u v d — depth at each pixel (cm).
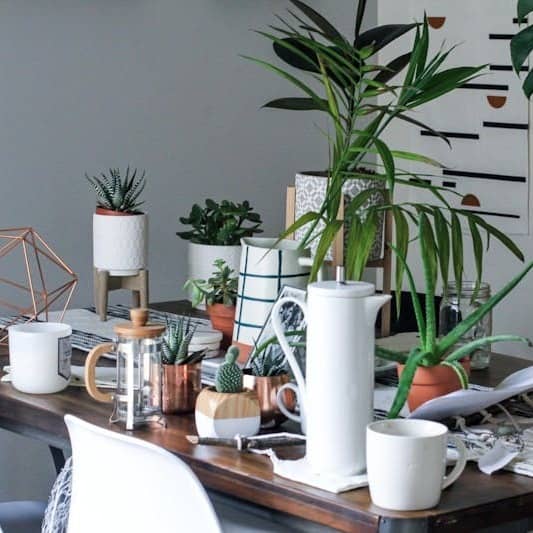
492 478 203
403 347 294
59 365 258
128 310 348
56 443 245
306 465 205
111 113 405
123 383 233
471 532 189
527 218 445
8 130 384
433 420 225
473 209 463
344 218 277
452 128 467
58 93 392
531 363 291
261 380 233
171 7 415
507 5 443
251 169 444
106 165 405
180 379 243
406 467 183
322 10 461
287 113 452
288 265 276
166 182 420
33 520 276
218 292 300
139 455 194
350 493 194
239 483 205
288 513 197
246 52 438
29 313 342
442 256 277
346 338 198
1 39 379
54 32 389
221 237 335
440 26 468
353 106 310
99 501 205
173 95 419
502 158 451
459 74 297
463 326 230
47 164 393
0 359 292
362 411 200
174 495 192
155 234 420
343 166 294
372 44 315
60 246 398
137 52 408
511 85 445
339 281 205
